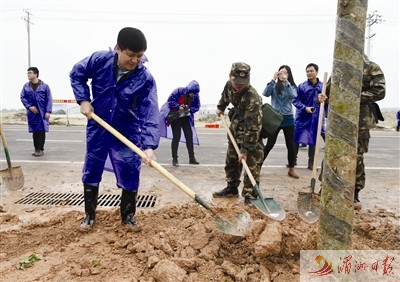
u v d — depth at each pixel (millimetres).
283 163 8258
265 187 5895
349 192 2592
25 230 3645
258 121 4355
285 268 2906
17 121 22469
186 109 7395
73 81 3416
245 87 4406
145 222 3830
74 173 6668
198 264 2842
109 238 3412
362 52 2504
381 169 7754
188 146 7781
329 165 2619
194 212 4117
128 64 3197
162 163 7910
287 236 3107
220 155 9328
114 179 6211
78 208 4535
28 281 2666
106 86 3379
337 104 2535
